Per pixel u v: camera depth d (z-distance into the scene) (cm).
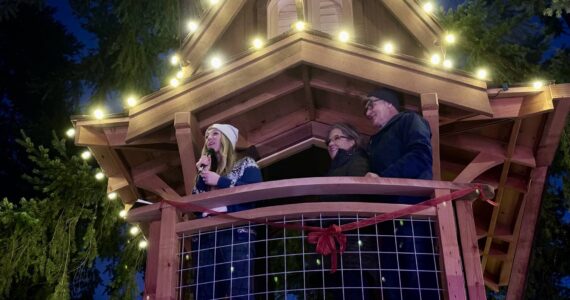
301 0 533
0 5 1104
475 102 500
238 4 738
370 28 711
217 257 427
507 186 593
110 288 1032
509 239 652
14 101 1288
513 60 959
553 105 523
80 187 900
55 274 893
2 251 838
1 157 1229
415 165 422
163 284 392
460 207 397
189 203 413
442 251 377
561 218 1065
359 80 530
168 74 1114
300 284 721
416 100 527
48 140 1168
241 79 520
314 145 615
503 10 1010
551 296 1012
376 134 479
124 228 1050
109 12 1185
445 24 949
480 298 367
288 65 507
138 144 571
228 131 475
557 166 992
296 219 398
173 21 1105
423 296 392
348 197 489
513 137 541
